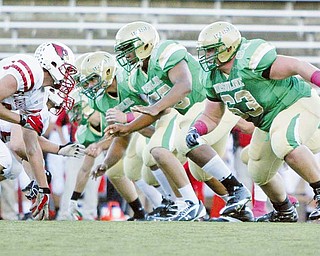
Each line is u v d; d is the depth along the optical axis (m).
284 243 11.09
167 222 15.52
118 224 14.64
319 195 16.25
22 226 13.84
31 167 17.42
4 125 17.67
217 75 16.69
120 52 18.05
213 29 16.39
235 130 23.80
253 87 16.31
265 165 17.56
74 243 10.92
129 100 19.47
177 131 18.41
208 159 17.62
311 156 16.19
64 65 15.45
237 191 17.66
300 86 16.59
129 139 19.91
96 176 20.09
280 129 16.31
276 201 18.23
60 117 24.16
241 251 10.04
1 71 14.91
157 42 18.12
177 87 17.05
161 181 19.92
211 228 13.73
